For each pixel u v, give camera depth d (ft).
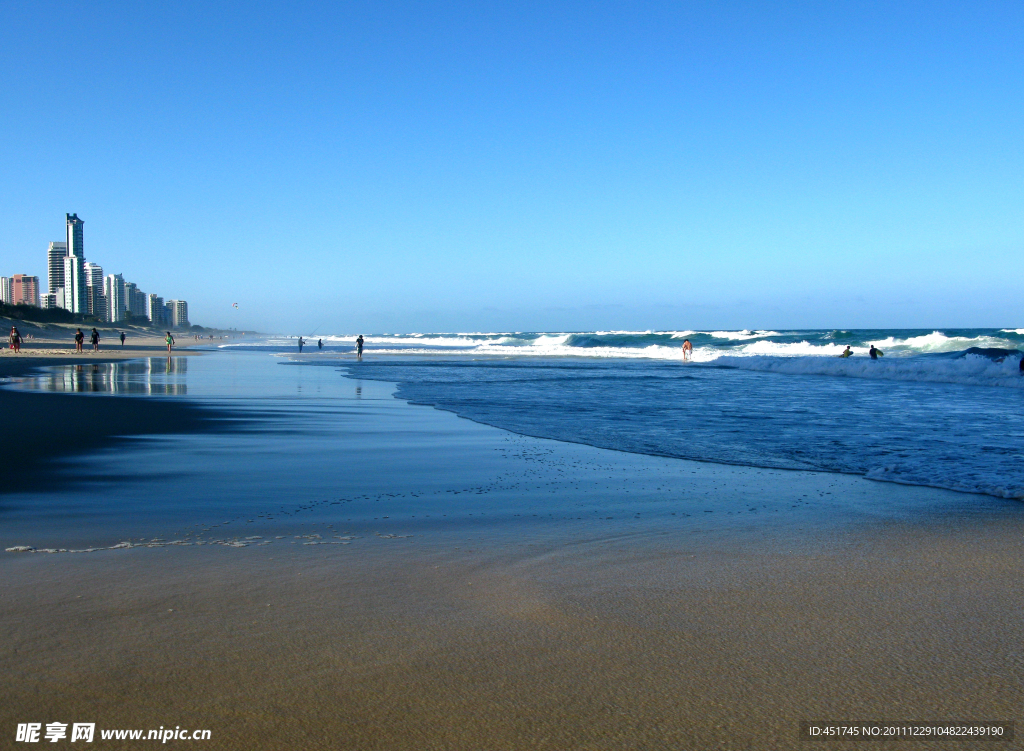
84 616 9.38
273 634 8.84
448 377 81.20
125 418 38.63
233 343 309.83
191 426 35.68
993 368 74.69
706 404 49.83
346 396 54.80
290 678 7.66
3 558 12.56
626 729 6.83
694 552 13.38
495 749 6.45
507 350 185.98
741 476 23.04
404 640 8.74
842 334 204.95
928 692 7.67
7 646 8.33
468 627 9.22
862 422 39.17
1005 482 21.44
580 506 18.31
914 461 25.91
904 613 9.96
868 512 17.43
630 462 25.86
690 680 7.84
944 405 49.37
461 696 7.36
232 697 7.23
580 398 54.49
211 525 15.90
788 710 7.25
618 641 8.84
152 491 20.08
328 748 6.42
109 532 15.08
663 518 16.79
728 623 9.51
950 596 10.71
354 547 13.73
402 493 20.02
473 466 24.79
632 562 12.62
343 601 10.19
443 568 12.12
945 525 15.88
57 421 36.91
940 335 158.81
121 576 11.34
